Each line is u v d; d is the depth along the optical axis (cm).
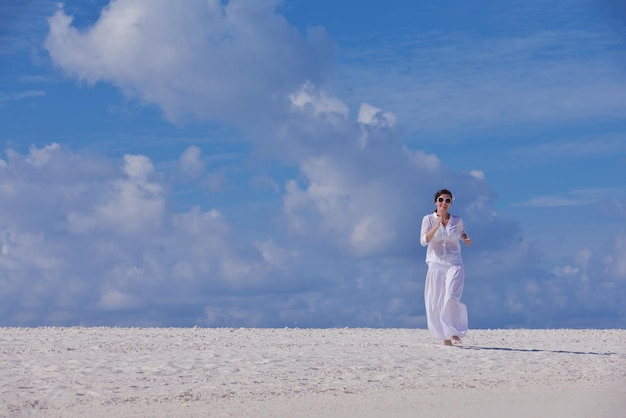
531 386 927
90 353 1236
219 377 970
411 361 1172
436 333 1454
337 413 740
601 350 1420
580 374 1047
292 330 1856
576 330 1977
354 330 1888
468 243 1448
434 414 739
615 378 1007
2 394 816
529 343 1566
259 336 1655
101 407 756
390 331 1866
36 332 1686
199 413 730
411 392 870
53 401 785
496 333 1850
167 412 734
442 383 942
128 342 1439
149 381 928
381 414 737
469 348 1401
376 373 1027
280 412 741
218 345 1405
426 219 1464
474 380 973
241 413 733
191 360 1145
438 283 1455
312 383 927
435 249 1458
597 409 768
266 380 949
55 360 1127
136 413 728
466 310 1466
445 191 1438
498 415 735
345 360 1171
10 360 1118
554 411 757
